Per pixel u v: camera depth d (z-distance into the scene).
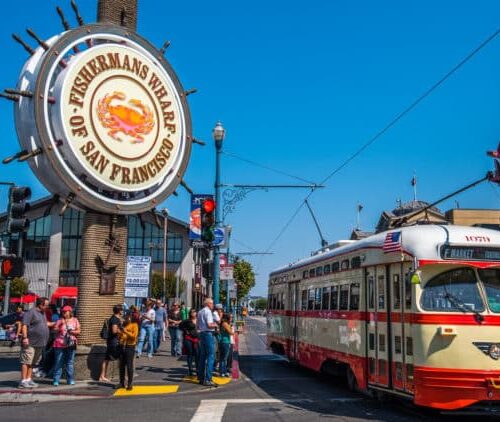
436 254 9.73
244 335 42.69
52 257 58.88
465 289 9.71
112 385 12.86
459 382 9.12
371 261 11.66
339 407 10.95
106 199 13.98
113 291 14.26
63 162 13.21
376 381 11.20
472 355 9.22
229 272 23.75
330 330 14.23
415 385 9.54
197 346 14.40
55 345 12.45
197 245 18.05
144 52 14.95
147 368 16.09
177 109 15.53
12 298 47.19
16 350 21.27
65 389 11.93
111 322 12.87
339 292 13.74
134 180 14.39
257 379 15.60
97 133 13.70
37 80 12.94
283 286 19.89
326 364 14.73
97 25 14.14
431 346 9.39
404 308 10.23
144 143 14.62
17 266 12.34
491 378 9.09
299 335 17.30
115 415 9.83
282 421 9.46
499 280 9.86
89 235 14.09
